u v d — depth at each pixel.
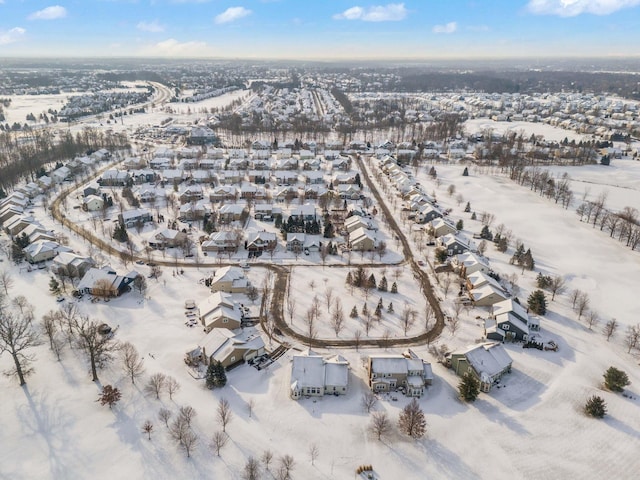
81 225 138.25
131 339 83.81
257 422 66.06
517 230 144.25
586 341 88.56
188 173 195.75
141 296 99.00
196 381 74.00
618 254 127.12
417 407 65.38
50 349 80.25
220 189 165.25
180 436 61.41
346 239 133.38
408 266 118.88
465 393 71.00
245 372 77.06
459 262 114.44
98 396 69.88
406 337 88.19
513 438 64.69
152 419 65.94
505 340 87.81
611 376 74.62
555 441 64.50
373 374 74.12
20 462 58.44
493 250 129.62
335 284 107.81
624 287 109.31
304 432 64.69
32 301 95.31
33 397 69.25
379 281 109.44
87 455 59.72
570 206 167.50
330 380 72.44
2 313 85.00
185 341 84.00
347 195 172.38
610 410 70.75
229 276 102.19
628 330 92.19
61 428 63.78
